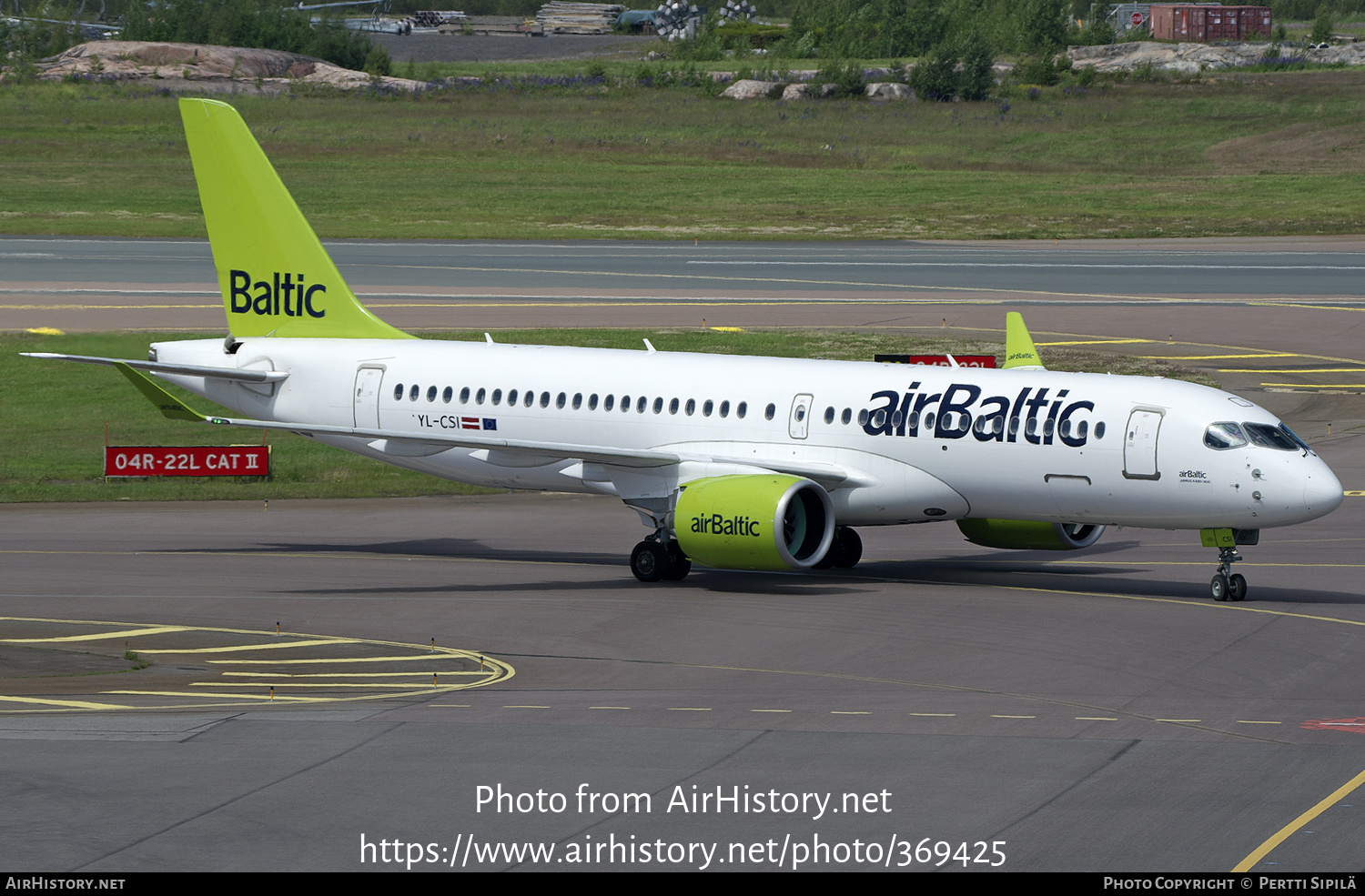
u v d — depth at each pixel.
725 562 135.62
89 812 75.06
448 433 159.12
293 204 169.12
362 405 163.12
